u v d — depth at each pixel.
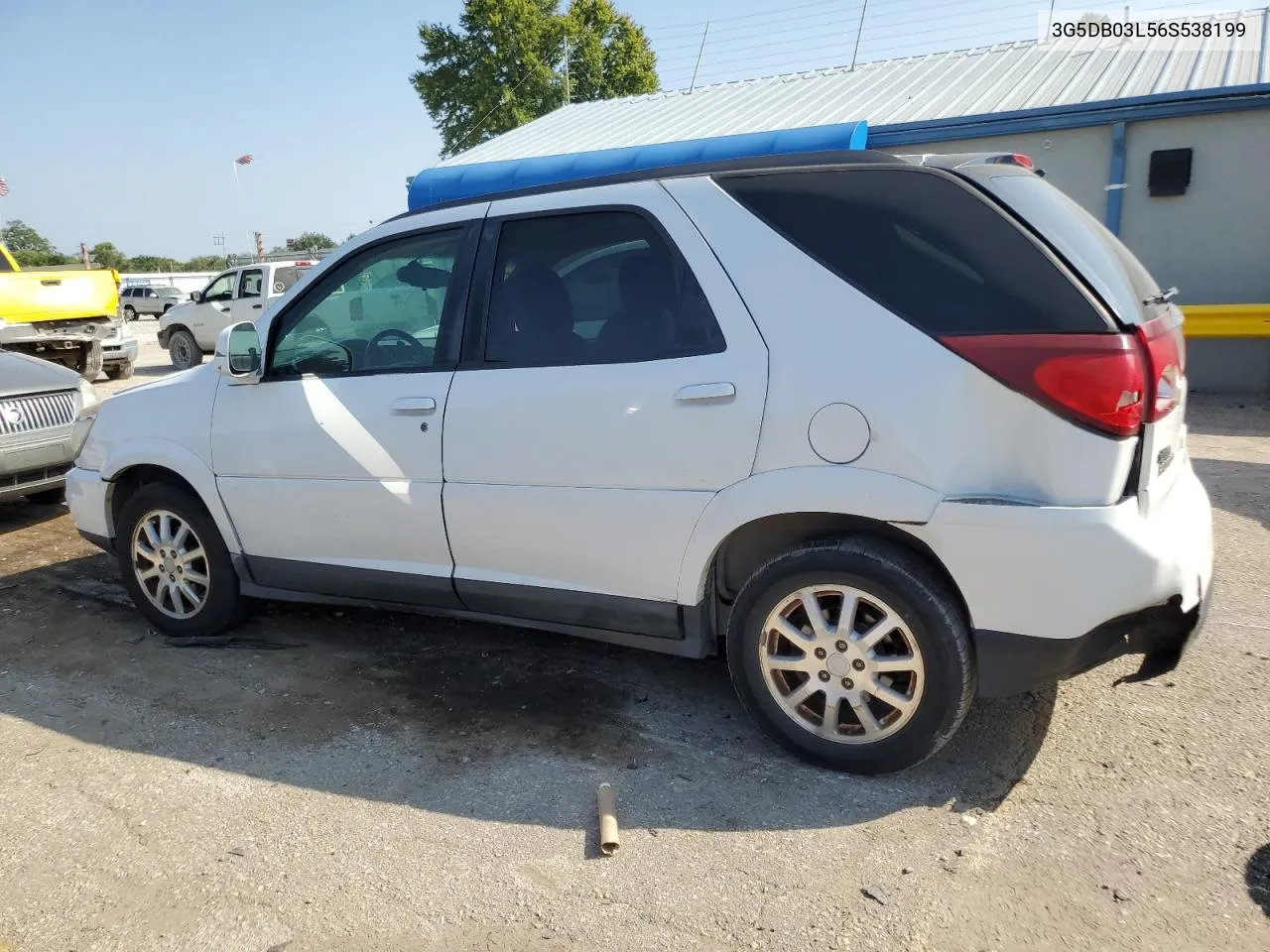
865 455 2.80
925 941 2.35
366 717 3.65
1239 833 2.70
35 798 3.16
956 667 2.81
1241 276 9.96
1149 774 3.01
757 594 3.07
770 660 3.12
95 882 2.72
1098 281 2.66
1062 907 2.44
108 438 4.46
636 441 3.13
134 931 2.51
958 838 2.74
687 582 3.16
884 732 2.97
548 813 2.97
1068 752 3.16
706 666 3.99
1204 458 7.12
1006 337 2.65
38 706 3.83
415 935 2.46
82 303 14.04
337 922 2.52
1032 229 2.72
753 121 12.98
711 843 2.78
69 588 5.23
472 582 3.59
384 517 3.69
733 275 3.04
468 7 35.66
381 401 3.65
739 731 3.44
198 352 17.73
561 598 3.43
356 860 2.77
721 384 2.98
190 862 2.79
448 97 36.81
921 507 2.73
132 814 3.05
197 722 3.65
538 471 3.33
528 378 3.36
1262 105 9.40
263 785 3.19
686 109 14.74
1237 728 3.26
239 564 4.19
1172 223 10.15
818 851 2.72
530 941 2.42
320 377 3.86
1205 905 2.42
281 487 3.92
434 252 3.69
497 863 2.73
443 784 3.16
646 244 3.23
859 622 2.99
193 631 4.43
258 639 4.43
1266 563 4.85
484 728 3.53
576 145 14.12
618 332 3.24
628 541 3.22
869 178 2.96
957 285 2.75
